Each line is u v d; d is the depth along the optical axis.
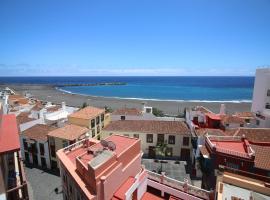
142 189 24.31
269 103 49.78
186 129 47.66
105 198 18.34
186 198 23.02
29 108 73.56
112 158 20.00
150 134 47.47
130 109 64.38
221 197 17.81
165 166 43.47
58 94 192.25
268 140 35.59
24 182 23.47
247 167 25.69
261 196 17.67
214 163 27.66
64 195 25.11
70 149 26.80
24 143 45.03
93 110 55.50
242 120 53.50
